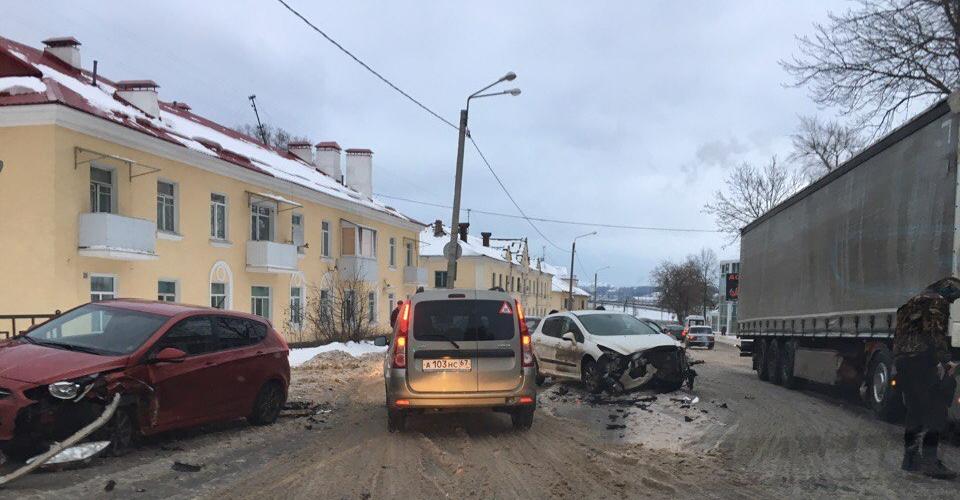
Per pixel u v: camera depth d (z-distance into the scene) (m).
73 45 19.83
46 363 5.99
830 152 29.53
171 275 18.97
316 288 27.22
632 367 10.98
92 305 7.40
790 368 12.67
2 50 16.42
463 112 21.23
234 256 22.06
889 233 8.45
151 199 18.11
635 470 6.04
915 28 15.46
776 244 13.91
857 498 5.13
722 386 13.05
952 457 6.48
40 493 5.07
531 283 73.75
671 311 94.19
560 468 6.09
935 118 7.32
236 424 8.36
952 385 6.10
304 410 9.48
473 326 7.71
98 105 16.95
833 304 10.43
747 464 6.27
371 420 8.77
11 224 15.23
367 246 31.36
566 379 13.09
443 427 8.23
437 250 53.78
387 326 34.50
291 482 5.54
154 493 5.19
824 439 7.46
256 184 23.19
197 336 7.37
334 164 34.75
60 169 15.22
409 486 5.45
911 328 5.94
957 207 6.86
